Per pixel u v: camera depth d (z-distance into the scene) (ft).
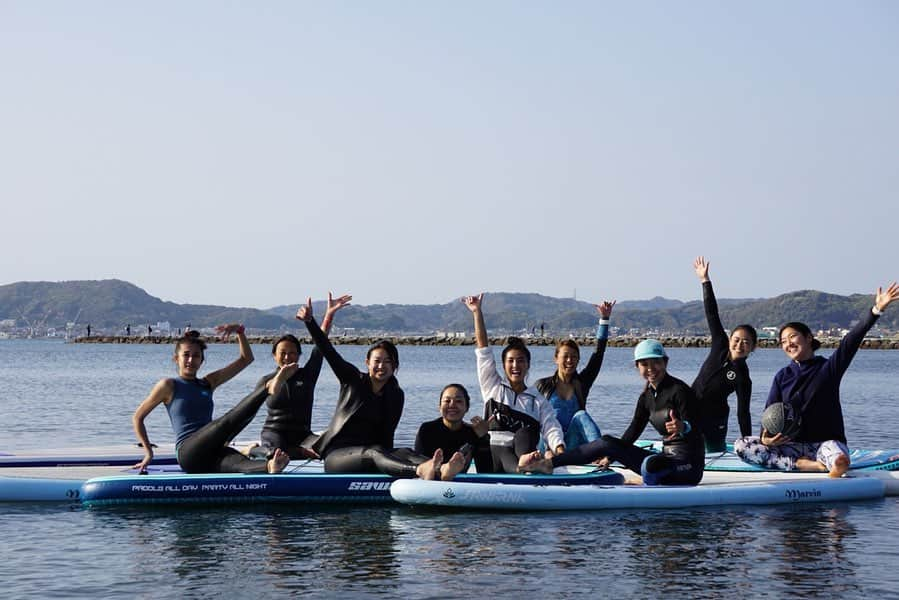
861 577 29.32
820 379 44.55
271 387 39.88
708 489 40.37
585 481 41.50
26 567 30.30
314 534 34.86
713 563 30.96
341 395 42.47
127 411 98.63
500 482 40.45
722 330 49.21
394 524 36.58
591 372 47.65
